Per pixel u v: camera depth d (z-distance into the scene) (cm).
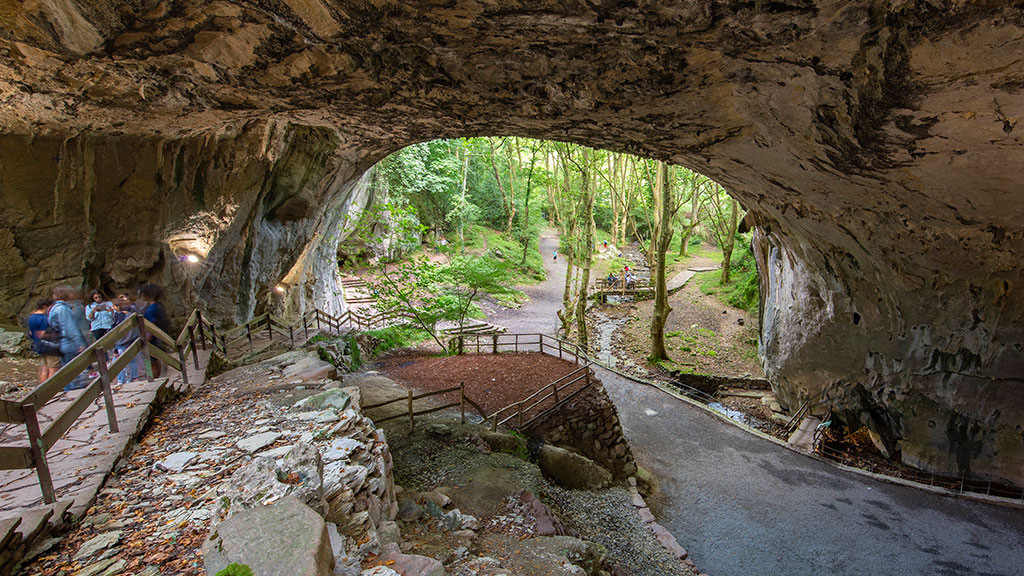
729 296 2466
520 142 3006
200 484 361
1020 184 584
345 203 1664
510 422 986
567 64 500
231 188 930
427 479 675
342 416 497
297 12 394
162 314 789
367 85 560
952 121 480
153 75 524
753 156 727
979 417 955
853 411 1201
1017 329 837
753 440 1188
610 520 791
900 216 770
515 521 548
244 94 593
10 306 766
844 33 388
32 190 747
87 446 412
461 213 2784
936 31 361
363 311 1922
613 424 1034
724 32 412
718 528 859
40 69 504
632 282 2867
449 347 1673
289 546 230
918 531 852
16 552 264
